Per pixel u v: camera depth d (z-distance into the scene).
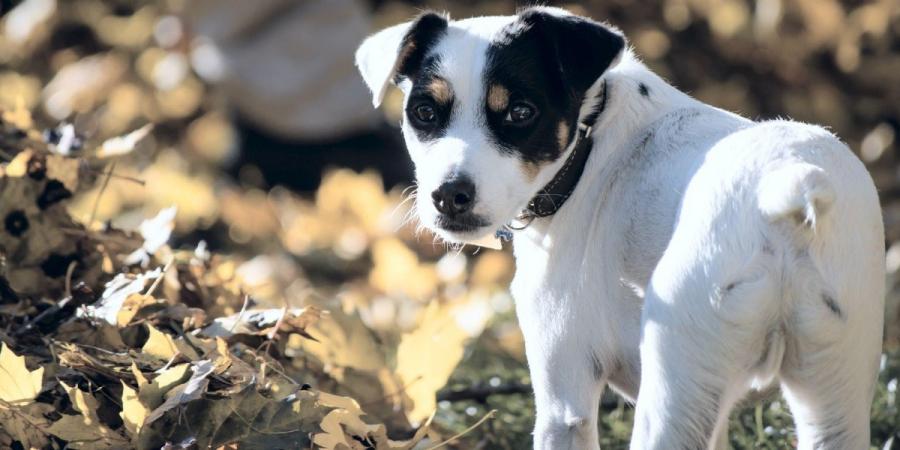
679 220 3.61
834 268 3.47
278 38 9.63
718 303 3.43
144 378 3.91
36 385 3.86
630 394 4.06
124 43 10.62
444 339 4.87
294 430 3.92
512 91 3.96
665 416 3.49
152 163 9.97
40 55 11.08
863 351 3.55
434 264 8.02
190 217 9.20
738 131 3.78
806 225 3.42
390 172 9.90
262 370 4.07
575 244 4.01
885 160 9.47
